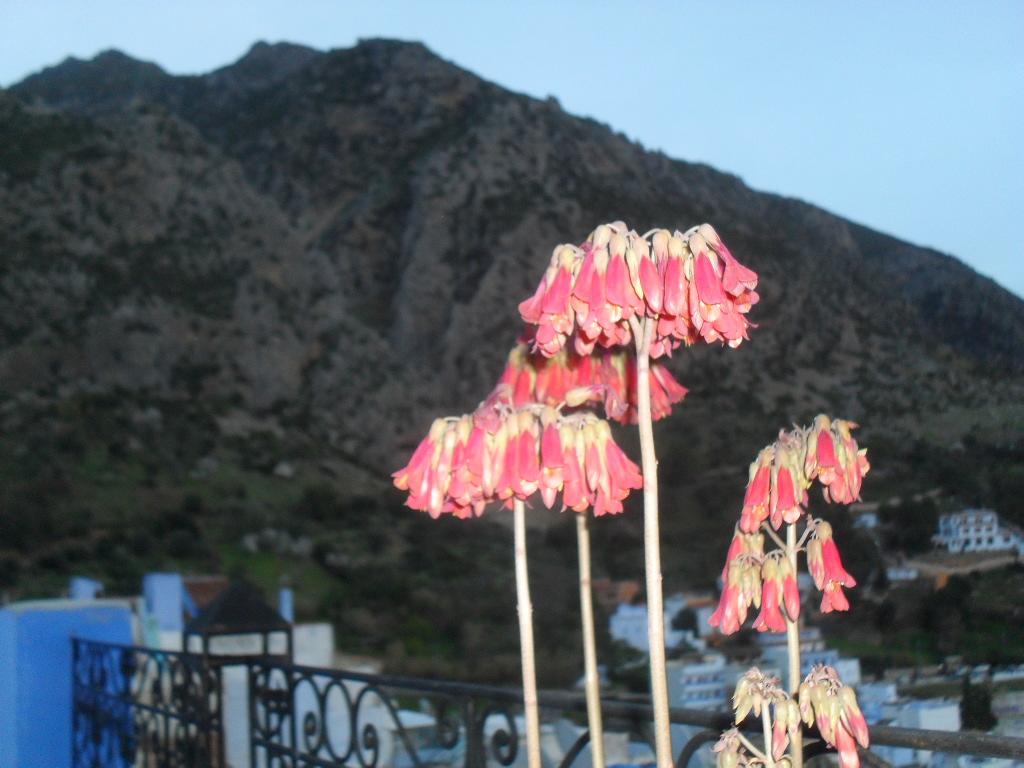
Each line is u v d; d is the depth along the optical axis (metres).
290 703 3.90
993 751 1.66
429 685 3.14
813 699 1.65
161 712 4.63
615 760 4.12
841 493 1.78
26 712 5.53
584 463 1.85
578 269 1.79
